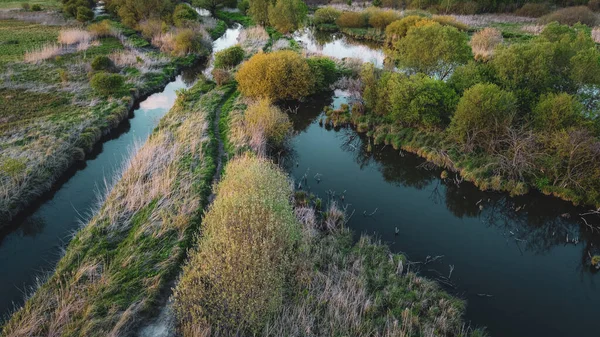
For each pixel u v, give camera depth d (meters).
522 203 16.55
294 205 15.74
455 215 16.28
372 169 19.61
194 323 9.41
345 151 21.23
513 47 20.67
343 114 24.02
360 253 13.21
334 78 28.62
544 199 16.56
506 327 11.16
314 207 15.96
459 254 14.00
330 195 17.23
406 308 10.70
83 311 10.26
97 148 21.06
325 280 11.59
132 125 23.78
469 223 15.79
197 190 15.57
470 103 18.17
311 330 9.99
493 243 14.67
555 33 26.95
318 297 10.95
